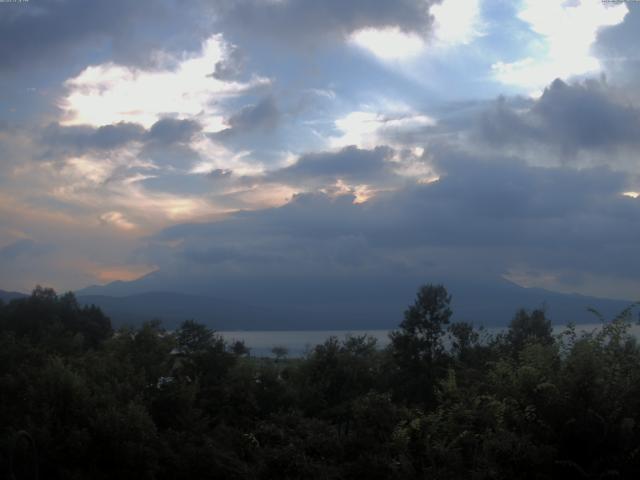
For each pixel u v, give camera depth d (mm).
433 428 8188
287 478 9570
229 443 13094
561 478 6430
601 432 6418
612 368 6734
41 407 12398
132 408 12734
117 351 16359
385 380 18953
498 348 10859
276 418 12250
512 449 6539
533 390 6902
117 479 12031
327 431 10844
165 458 12398
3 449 9875
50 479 11547
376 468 8695
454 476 7402
